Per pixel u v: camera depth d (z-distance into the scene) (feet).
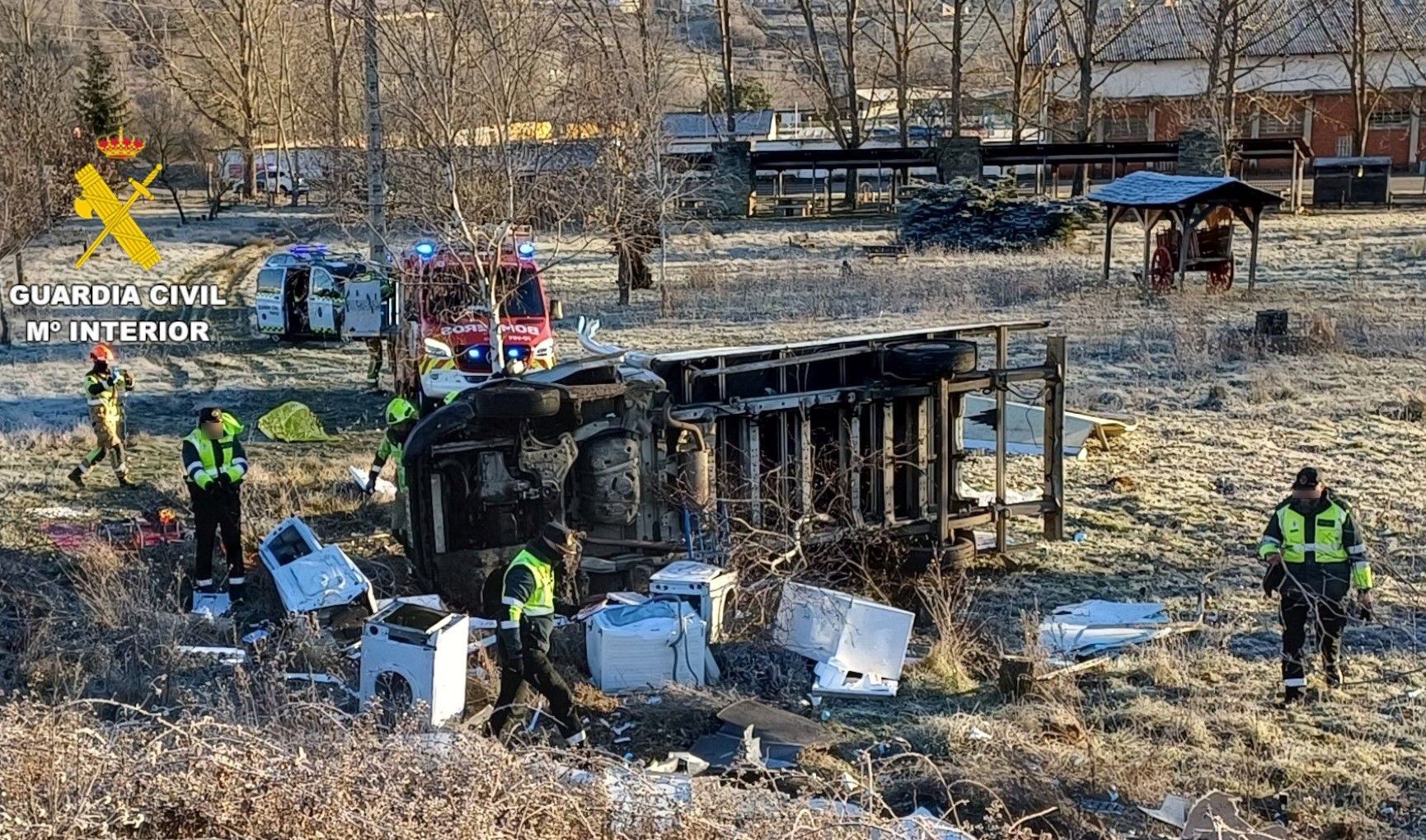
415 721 21.59
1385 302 84.58
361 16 60.59
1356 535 28.86
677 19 122.83
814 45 187.62
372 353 68.39
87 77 205.87
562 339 80.43
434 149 58.18
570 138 69.26
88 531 40.81
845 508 35.76
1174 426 55.21
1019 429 52.54
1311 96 211.41
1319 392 60.13
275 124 206.90
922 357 35.04
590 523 33.99
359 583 32.76
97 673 29.45
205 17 225.35
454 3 52.08
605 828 18.51
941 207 130.93
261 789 18.49
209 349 81.46
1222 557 38.88
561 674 29.45
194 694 27.07
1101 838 22.59
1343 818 23.67
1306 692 28.96
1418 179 199.21
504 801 18.19
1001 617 34.47
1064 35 208.33
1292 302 86.07
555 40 68.80
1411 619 33.32
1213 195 89.61
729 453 35.65
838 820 18.07
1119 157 160.76
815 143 232.94
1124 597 35.91
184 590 35.40
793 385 36.09
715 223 159.43
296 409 55.52
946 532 36.42
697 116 233.14
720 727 26.99
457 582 32.89
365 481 45.96
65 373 72.33
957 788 23.95
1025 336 77.66
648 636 29.09
